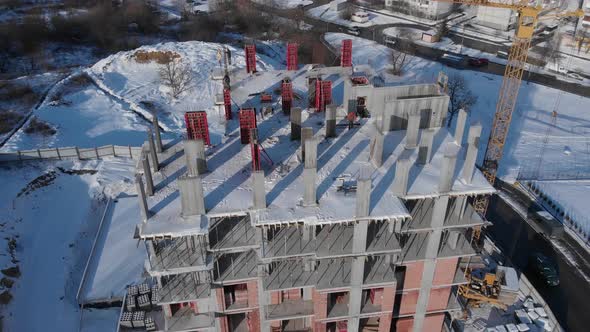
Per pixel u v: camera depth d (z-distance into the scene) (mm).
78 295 58000
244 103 52188
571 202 77562
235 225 38781
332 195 37562
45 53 131125
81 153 83312
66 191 77250
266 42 141750
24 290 59656
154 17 158625
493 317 57000
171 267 36094
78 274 63062
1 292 57750
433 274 43250
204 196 37812
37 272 62500
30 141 88438
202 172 40625
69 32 143625
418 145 43656
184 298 38531
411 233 42594
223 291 40188
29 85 110625
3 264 61469
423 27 156250
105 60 119062
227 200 37312
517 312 56562
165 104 102688
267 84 56219
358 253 37281
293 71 59750
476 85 118062
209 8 168500
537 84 120188
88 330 55094
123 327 53781
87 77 114250
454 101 102875
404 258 41156
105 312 57312
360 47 141375
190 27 152000
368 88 47062
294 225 38125
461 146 43969
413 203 41781
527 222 74375
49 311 57344
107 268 62438
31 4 167625
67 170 80688
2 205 72000
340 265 40312
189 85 108250
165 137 89562
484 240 67438
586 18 135875
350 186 38438
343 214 35625
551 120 103625
